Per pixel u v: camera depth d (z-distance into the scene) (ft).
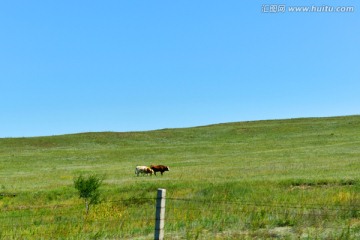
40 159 223.71
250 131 325.62
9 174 160.56
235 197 79.00
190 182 105.09
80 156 232.94
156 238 33.76
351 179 92.43
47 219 68.23
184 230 46.65
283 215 50.65
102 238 45.83
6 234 50.26
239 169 135.74
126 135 329.52
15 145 293.64
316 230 43.04
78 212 74.64
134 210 71.92
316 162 143.84
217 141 289.74
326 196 67.87
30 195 101.14
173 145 278.87
